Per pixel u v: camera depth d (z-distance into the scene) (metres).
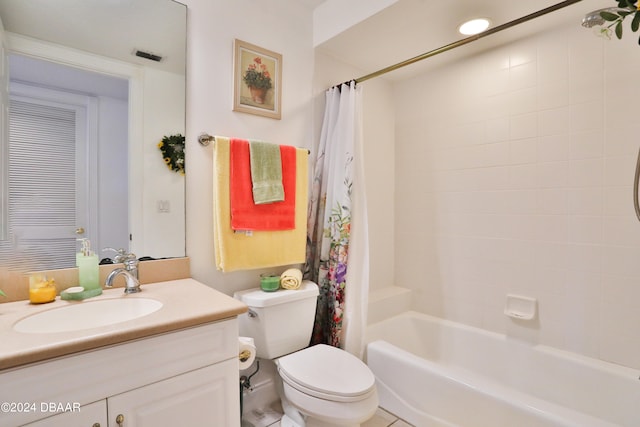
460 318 2.19
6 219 1.16
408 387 1.67
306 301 1.69
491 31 1.47
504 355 1.90
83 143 1.30
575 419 1.18
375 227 2.45
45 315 1.05
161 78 1.48
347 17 1.83
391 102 2.55
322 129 2.03
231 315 1.08
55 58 1.25
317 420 1.43
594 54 1.65
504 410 1.33
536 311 1.85
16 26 1.18
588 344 1.68
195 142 1.58
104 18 1.35
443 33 1.87
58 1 1.26
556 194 1.78
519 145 1.91
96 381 0.85
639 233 1.54
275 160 1.70
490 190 2.04
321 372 1.41
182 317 0.98
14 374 0.75
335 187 1.90
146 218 1.44
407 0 1.56
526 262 1.89
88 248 1.28
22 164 1.18
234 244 1.58
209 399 1.05
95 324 1.15
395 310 2.34
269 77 1.83
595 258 1.66
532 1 1.56
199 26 1.59
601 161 1.64
